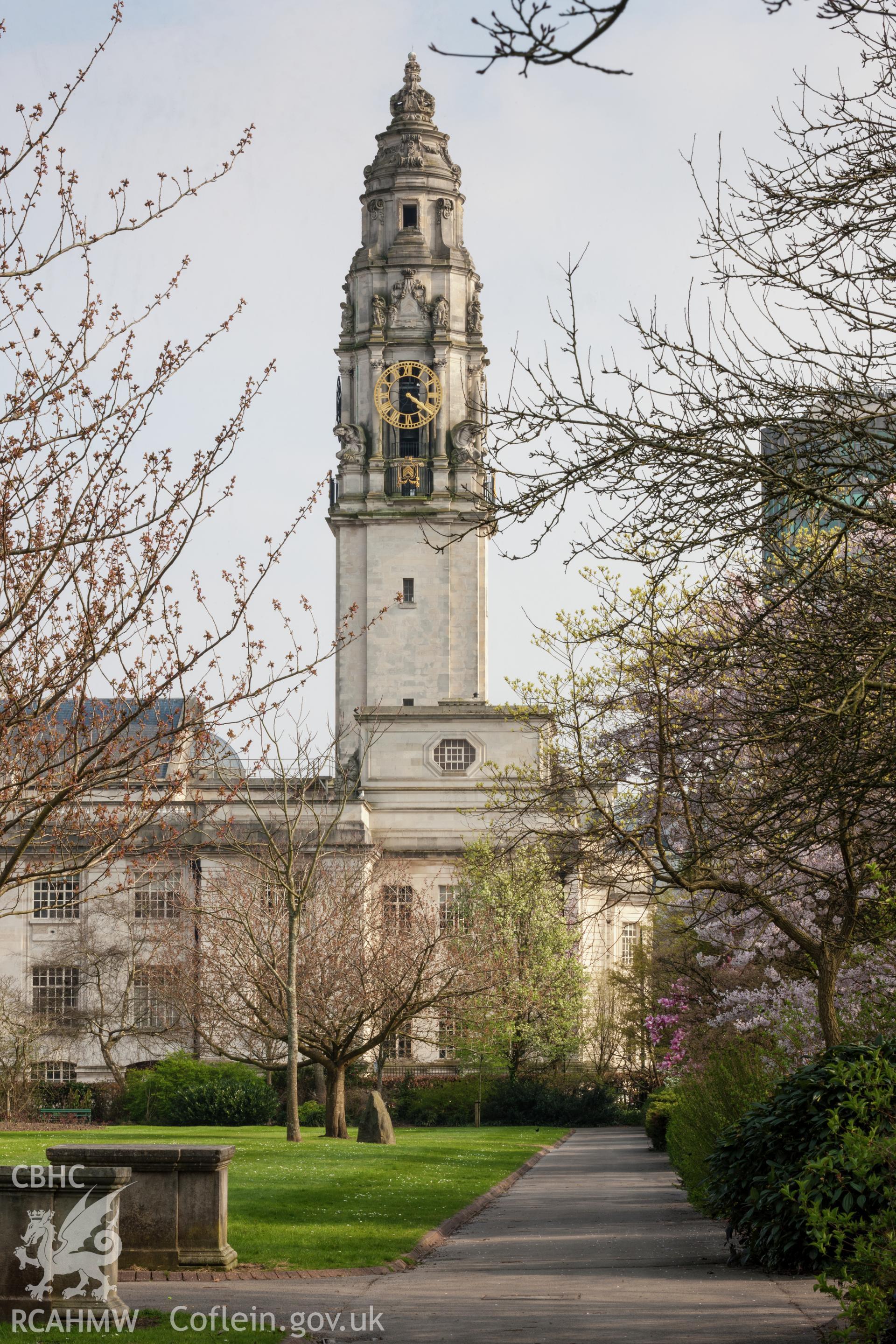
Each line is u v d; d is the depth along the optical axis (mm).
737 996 38188
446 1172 36688
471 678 105312
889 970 28125
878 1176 13836
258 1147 41281
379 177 110750
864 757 14953
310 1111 67688
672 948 64938
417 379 108250
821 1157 16828
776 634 16391
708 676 17516
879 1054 16703
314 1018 50781
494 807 33094
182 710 17531
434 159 110938
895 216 14602
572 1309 15664
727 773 19125
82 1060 89062
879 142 15125
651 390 14695
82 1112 72938
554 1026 76562
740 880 23766
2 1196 14867
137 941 76812
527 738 96125
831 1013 22984
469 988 58344
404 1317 15375
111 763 16453
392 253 109438
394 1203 27891
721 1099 25016
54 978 89250
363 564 106688
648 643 18625
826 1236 12414
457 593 106250
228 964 55750
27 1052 72875
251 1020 55406
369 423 108438
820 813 16375
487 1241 23906
